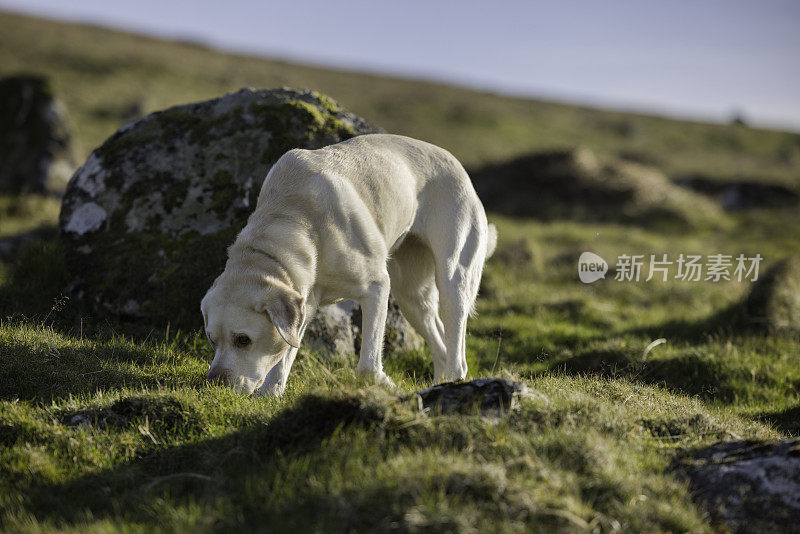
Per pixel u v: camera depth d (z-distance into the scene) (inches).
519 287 355.6
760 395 217.0
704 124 2039.9
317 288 159.0
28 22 1665.8
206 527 100.4
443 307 175.0
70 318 206.7
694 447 130.0
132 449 129.0
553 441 120.2
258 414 137.9
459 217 176.6
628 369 226.1
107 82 1209.4
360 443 117.5
